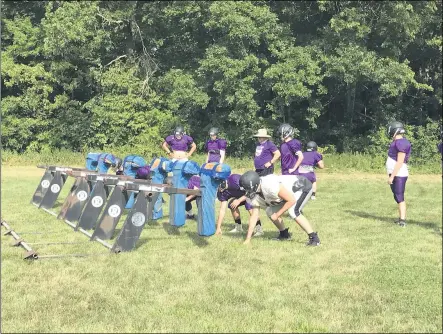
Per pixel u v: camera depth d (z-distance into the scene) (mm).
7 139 26656
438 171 23516
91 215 8086
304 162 11375
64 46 25594
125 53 29281
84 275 5645
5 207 10383
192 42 27969
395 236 7938
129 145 27078
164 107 28125
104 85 26875
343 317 4535
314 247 7090
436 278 5676
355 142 26453
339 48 23172
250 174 7047
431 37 25859
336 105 29328
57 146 27484
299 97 23547
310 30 27375
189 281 5484
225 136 25188
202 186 6980
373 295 5121
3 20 27297
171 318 4465
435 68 27938
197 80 24891
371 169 22656
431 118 28672
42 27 26891
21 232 7938
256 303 4859
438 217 9984
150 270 5871
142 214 6793
